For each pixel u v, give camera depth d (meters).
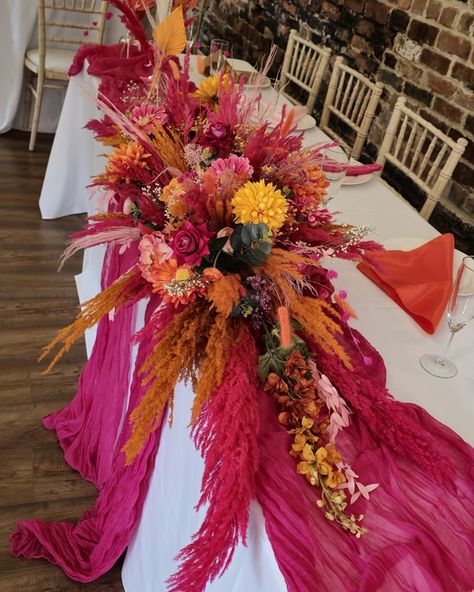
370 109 2.19
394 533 0.76
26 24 2.96
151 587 1.17
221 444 0.77
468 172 2.16
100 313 0.93
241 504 0.72
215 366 0.84
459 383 1.08
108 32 3.15
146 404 0.82
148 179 1.11
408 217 1.61
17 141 3.21
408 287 1.25
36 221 2.59
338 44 2.85
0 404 1.75
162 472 1.10
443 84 2.26
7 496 1.52
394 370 1.08
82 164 2.46
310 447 0.82
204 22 4.20
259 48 3.53
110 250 1.46
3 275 2.25
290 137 1.12
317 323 0.89
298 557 0.71
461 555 0.76
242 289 0.90
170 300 0.92
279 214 0.91
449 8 2.18
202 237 0.91
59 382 1.86
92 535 1.41
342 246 1.06
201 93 1.32
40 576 1.36
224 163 0.95
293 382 0.89
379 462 0.85
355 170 1.71
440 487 0.83
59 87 3.05
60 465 1.61
